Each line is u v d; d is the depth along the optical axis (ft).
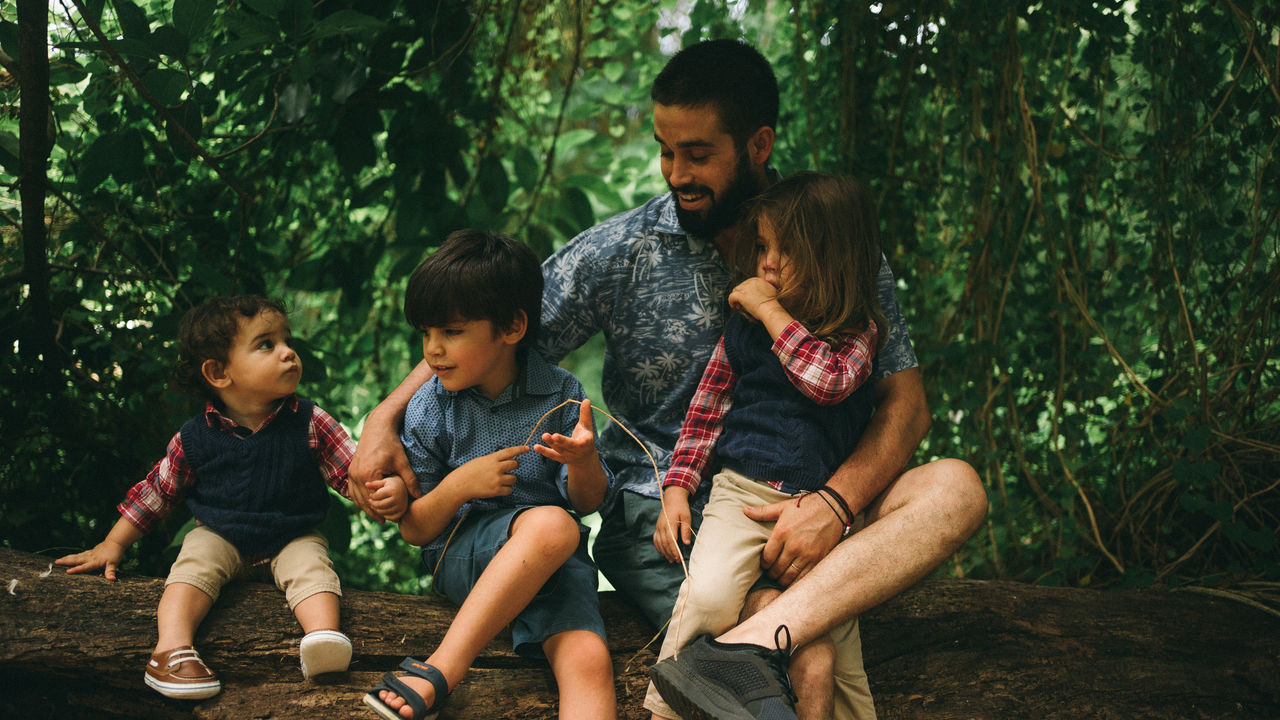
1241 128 10.77
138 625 7.14
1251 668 8.35
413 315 7.17
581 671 7.07
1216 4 10.74
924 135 11.61
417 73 10.66
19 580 7.17
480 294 7.06
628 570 8.00
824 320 7.68
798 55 11.52
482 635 6.81
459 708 7.30
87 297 10.07
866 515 7.94
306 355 10.40
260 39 9.05
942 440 11.69
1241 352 10.61
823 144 11.73
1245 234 10.94
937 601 8.51
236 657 7.14
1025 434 11.54
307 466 7.62
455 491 7.18
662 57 14.47
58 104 9.71
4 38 8.35
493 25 11.97
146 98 8.73
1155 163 11.00
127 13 8.53
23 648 6.83
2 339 9.47
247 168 10.71
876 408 8.25
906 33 11.21
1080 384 11.22
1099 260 11.66
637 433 8.49
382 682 6.56
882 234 11.60
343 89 10.18
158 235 10.30
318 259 11.89
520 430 7.60
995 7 10.93
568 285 8.38
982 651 8.30
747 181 8.12
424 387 7.80
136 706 7.16
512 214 13.41
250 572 7.66
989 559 11.38
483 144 12.00
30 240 9.16
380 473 7.39
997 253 11.15
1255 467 10.50
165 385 9.84
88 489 9.83
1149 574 10.21
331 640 6.84
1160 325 11.12
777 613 7.01
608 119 15.84
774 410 7.56
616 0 12.92
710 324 8.29
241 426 7.45
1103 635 8.50
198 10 8.39
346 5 10.09
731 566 7.23
